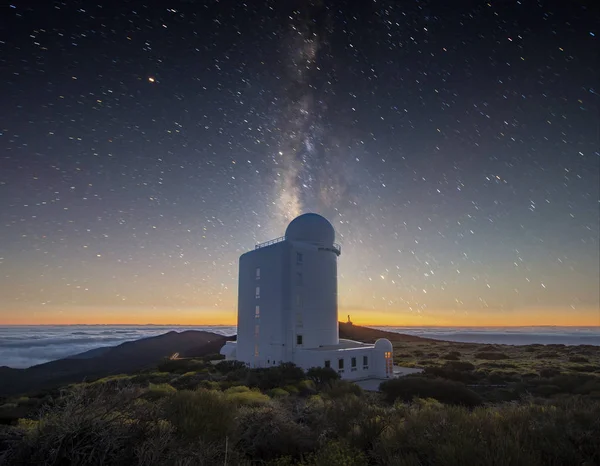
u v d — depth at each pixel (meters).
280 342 38.62
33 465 6.08
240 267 46.25
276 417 9.85
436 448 7.25
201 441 7.49
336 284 44.78
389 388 25.30
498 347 89.19
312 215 46.94
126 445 6.74
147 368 48.12
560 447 7.68
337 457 7.45
